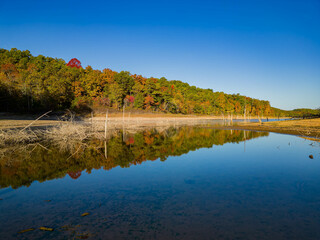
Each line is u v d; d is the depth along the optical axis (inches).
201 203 227.9
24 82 2187.5
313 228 175.6
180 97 3902.6
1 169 375.6
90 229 172.9
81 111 2427.4
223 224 182.4
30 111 2050.9
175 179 320.8
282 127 1403.8
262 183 300.7
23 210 210.2
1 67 2546.8
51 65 2908.5
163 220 189.2
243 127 1574.8
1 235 163.5
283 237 161.8
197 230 171.9
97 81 2989.7
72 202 230.4
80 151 561.3
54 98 2203.5
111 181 310.3
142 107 3280.0
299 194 255.8
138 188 277.4
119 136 957.8
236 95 5565.9
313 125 1348.4
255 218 193.8
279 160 466.6
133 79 3604.8
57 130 833.5
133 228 174.6
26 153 520.7
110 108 2842.0
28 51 3491.6
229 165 416.8
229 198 242.7
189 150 605.0
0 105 1942.7
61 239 158.1
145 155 523.2
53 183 300.0
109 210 210.1
